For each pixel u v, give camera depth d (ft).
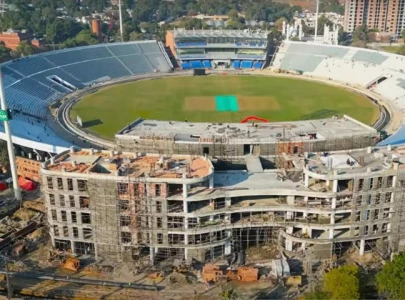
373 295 344.49
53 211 390.63
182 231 375.66
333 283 324.80
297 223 384.27
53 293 357.00
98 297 352.08
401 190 377.30
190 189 380.37
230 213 382.01
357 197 374.84
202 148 465.47
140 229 378.53
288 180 400.26
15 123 627.05
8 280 350.02
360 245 390.21
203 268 370.12
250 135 478.59
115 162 394.93
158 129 508.12
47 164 390.63
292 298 346.33
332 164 389.39
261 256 393.09
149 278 370.94
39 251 411.13
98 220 381.81
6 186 539.29
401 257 338.54
